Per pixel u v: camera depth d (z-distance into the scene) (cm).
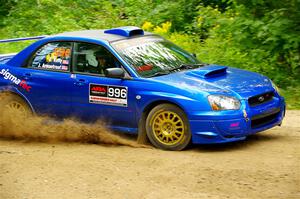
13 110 1041
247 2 1413
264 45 1388
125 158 862
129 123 944
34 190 738
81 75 977
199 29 1716
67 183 759
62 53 1006
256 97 902
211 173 773
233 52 1465
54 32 1827
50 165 839
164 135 906
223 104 866
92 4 2025
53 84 998
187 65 993
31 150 938
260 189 707
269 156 849
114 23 1819
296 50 1377
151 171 794
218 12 1595
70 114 992
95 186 743
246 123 873
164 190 718
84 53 986
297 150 881
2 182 771
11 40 1150
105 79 951
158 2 1920
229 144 931
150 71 948
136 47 985
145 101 912
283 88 1359
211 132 869
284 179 740
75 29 1816
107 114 958
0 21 2078
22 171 816
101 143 976
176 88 893
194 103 874
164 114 904
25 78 1027
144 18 1822
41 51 1029
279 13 1345
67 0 2028
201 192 706
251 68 1419
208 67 991
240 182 734
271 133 1009
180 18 1822
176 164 820
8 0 2169
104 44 970
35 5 2055
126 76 937
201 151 892
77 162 849
